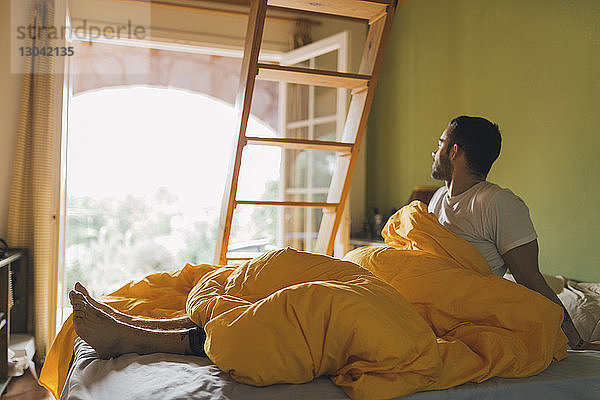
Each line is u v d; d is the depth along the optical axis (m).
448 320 1.74
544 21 2.94
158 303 2.17
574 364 1.70
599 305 2.27
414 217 2.03
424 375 1.38
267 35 4.62
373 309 1.39
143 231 6.82
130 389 1.38
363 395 1.29
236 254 3.00
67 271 6.43
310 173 4.49
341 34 4.18
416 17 4.11
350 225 4.61
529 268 1.94
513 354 1.55
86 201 6.59
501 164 3.24
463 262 1.89
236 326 1.41
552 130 2.88
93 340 1.66
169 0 4.32
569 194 2.77
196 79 6.43
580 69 2.72
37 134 3.70
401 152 4.25
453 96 3.68
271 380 1.36
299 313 1.40
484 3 3.40
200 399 1.29
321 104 4.41
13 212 3.68
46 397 3.00
